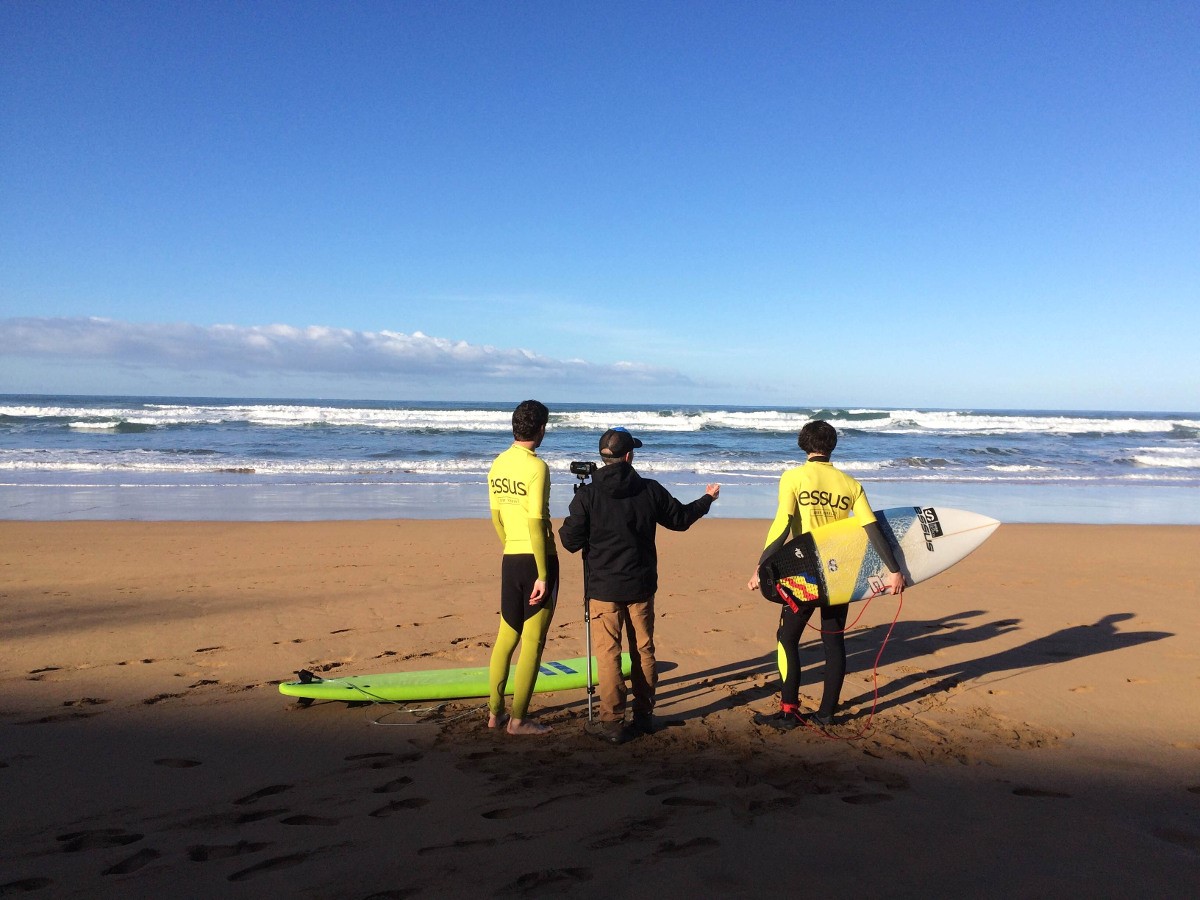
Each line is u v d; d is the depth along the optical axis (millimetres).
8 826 2834
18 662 5133
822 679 4867
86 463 20656
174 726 3982
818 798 3068
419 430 35469
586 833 2746
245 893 2338
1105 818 2883
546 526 3912
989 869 2473
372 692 4355
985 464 25125
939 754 3588
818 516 4000
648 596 3893
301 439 30344
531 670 3891
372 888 2363
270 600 7062
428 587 7688
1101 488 19797
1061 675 4859
